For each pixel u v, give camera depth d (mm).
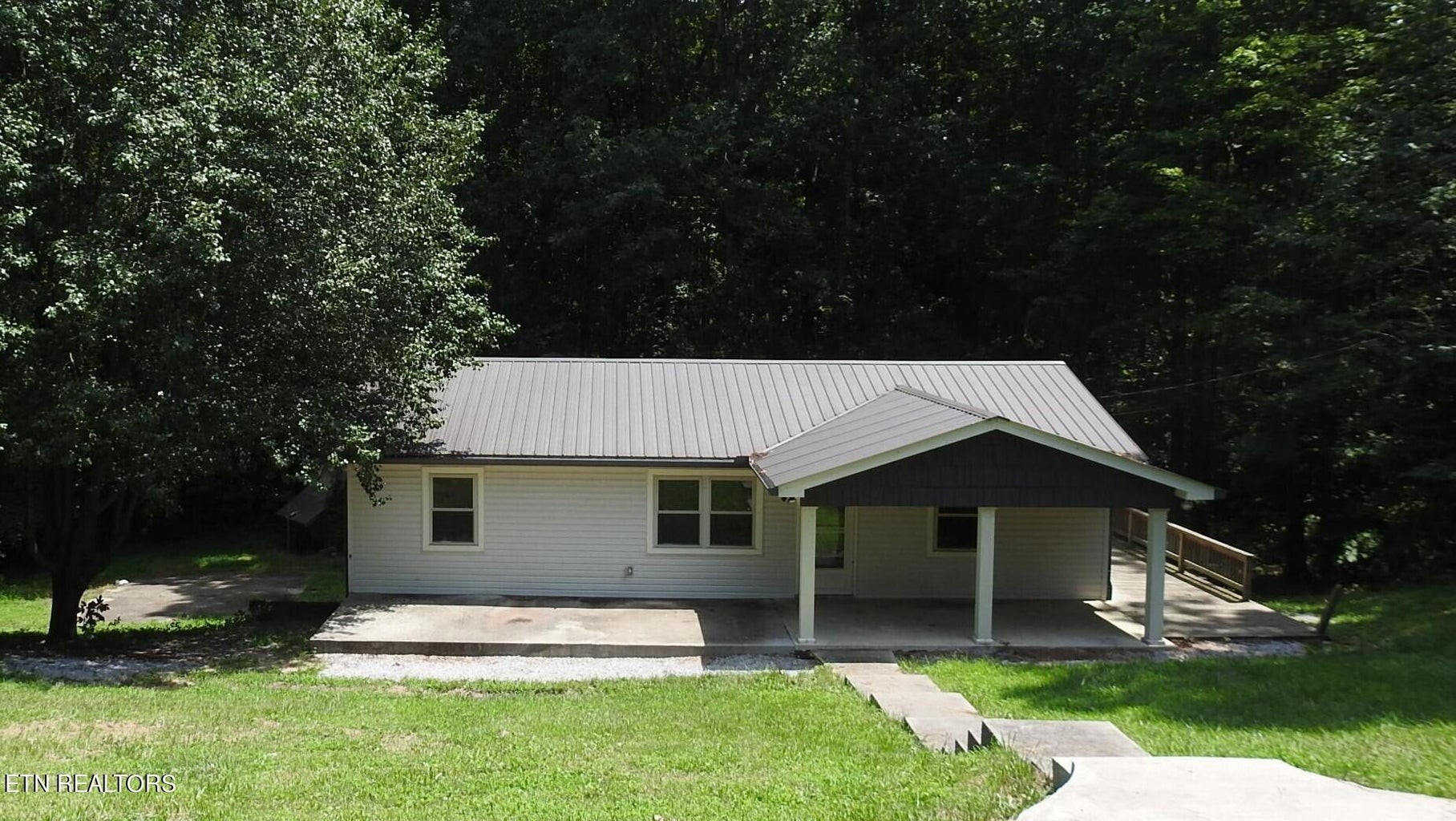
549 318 29812
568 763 8219
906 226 32781
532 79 31016
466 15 28547
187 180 12492
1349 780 7043
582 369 19844
